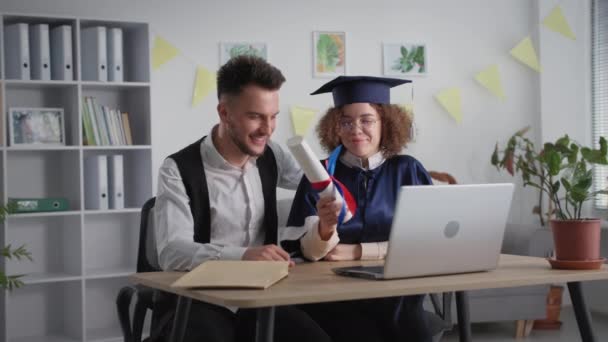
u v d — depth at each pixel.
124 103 4.30
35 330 4.14
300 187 2.29
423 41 4.90
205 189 2.21
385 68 4.81
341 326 2.08
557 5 5.13
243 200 2.26
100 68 3.99
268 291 1.53
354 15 4.75
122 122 4.11
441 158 4.95
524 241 4.17
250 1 4.51
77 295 3.99
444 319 2.32
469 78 5.02
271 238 2.32
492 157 4.80
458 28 4.99
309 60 4.64
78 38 3.95
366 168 2.31
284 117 4.59
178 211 2.13
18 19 3.92
